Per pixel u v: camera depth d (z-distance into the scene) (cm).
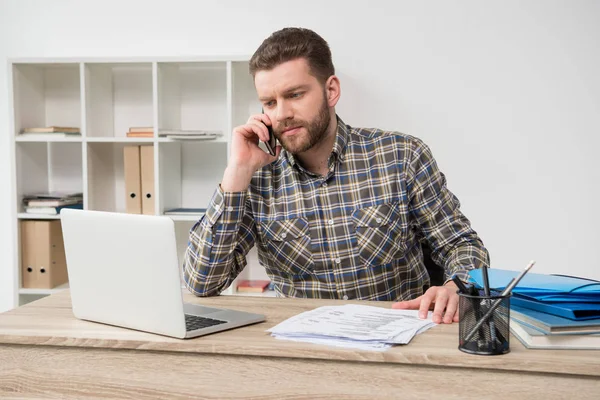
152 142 328
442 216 191
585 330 110
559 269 313
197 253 167
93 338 121
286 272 192
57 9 337
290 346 113
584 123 308
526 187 313
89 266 133
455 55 314
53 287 319
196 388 117
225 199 167
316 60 174
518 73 311
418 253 200
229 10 327
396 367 109
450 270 173
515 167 313
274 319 137
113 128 335
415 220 194
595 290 116
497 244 317
